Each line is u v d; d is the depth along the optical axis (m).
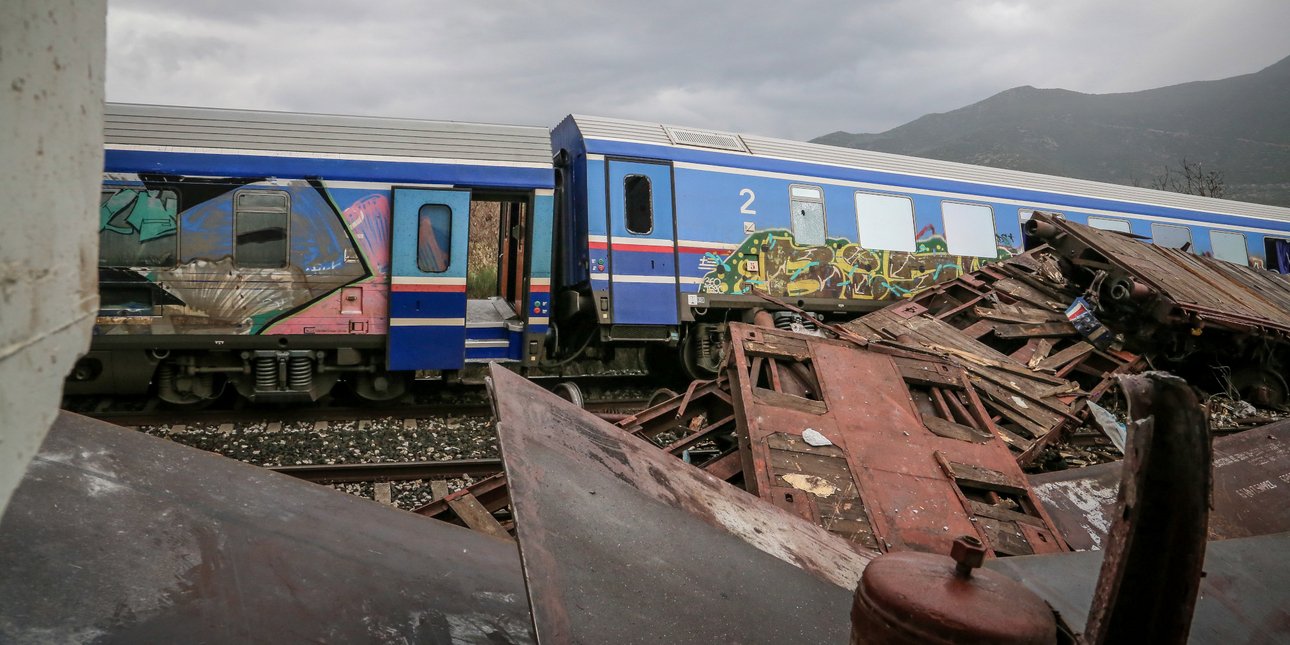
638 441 2.56
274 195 8.86
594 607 1.59
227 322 8.74
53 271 0.80
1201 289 10.58
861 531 3.68
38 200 0.77
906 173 13.20
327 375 9.52
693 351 11.66
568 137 11.26
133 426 8.01
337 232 9.09
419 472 7.02
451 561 2.08
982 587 1.36
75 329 0.85
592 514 1.92
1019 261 11.33
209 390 9.23
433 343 9.42
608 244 10.59
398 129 9.56
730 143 11.80
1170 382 1.23
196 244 8.59
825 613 2.05
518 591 2.04
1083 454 7.82
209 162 8.59
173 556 1.70
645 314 10.74
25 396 0.76
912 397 5.02
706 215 11.25
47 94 0.78
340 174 9.06
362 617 1.68
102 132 0.90
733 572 2.04
